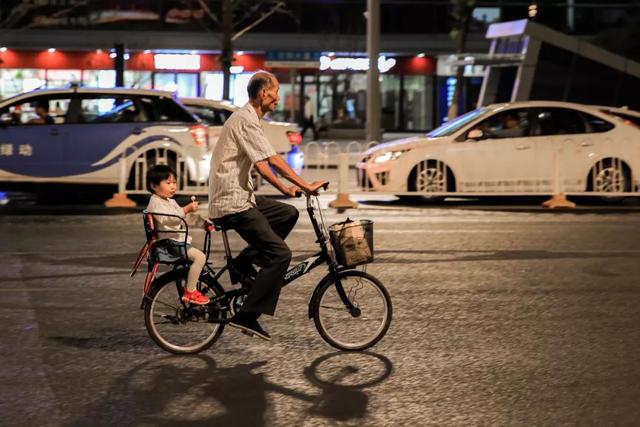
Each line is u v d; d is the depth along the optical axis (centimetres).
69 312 801
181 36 4609
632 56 4206
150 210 652
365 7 4697
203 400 566
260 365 642
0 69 4559
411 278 952
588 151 1648
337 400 566
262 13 4622
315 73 4684
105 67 4597
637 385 597
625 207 1638
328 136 4572
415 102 4878
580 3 4847
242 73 4691
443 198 1733
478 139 1639
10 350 678
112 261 1052
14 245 1164
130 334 726
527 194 1644
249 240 641
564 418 535
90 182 1603
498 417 536
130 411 545
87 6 4569
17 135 1591
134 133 1603
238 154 632
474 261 1055
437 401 564
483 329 742
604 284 927
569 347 689
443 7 4778
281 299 851
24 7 4531
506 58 2906
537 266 1026
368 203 1700
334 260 680
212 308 653
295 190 634
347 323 684
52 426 520
